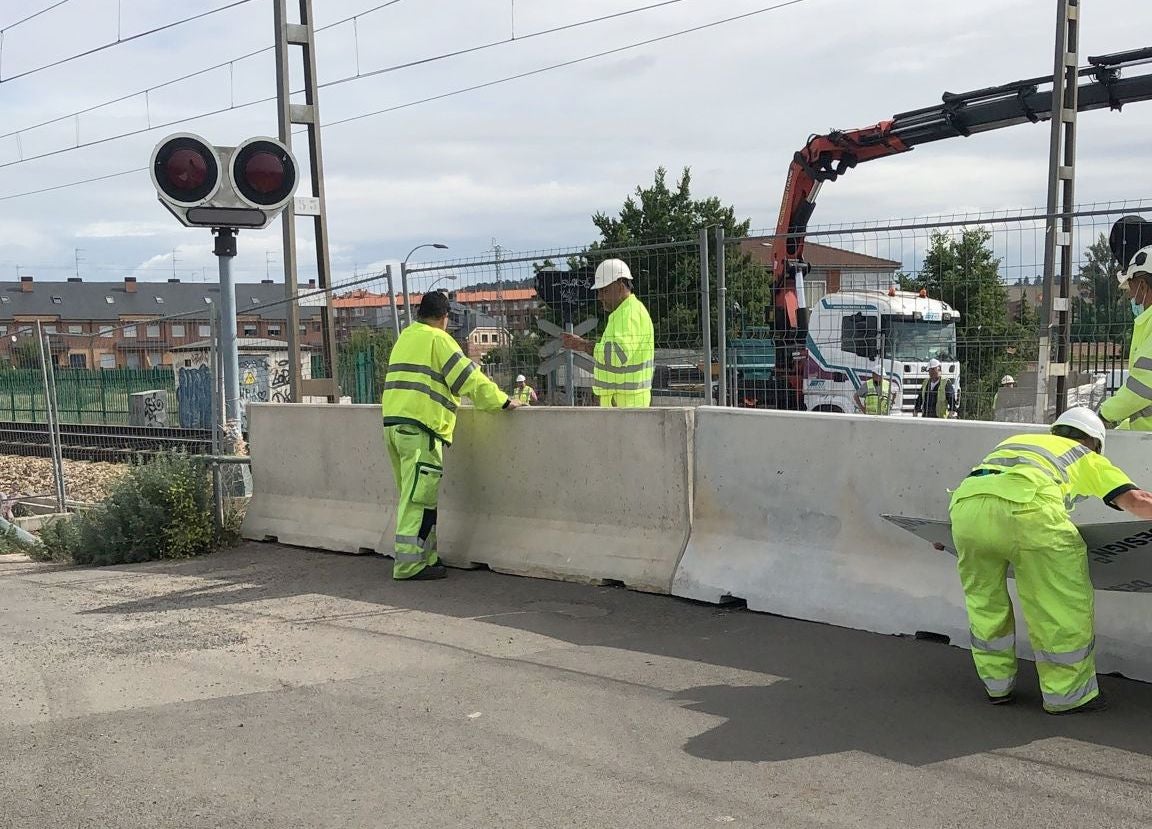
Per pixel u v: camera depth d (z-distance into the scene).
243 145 10.41
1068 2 14.99
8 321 109.50
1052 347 7.88
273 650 6.22
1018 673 5.34
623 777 4.22
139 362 13.01
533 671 5.62
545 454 7.93
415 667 5.77
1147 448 5.25
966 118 17.61
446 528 8.52
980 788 4.01
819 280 11.96
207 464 10.23
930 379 10.26
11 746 4.78
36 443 15.52
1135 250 7.46
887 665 5.50
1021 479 4.67
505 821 3.87
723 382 7.88
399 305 9.83
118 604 7.72
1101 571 4.99
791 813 3.85
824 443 6.46
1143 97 15.69
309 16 13.01
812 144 19.34
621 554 7.39
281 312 91.69
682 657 5.77
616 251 8.13
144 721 5.07
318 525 9.62
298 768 4.43
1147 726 4.59
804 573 6.48
